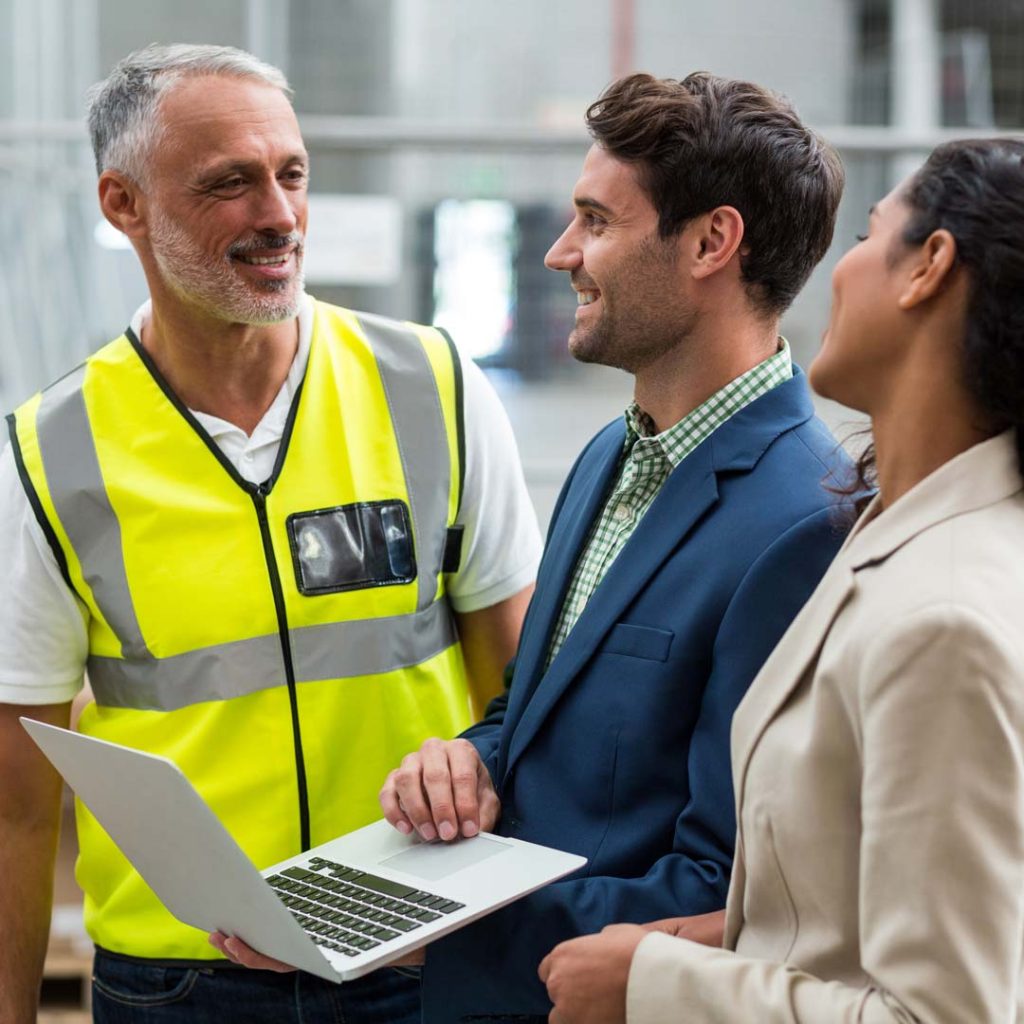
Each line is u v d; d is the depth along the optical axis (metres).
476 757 1.46
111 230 3.72
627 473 1.46
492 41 4.69
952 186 0.96
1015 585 0.90
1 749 1.76
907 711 0.87
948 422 0.98
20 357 3.68
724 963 1.00
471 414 1.84
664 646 1.31
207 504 1.71
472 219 3.59
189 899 1.27
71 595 1.73
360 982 1.71
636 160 1.35
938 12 4.95
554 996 1.11
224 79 1.62
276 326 1.73
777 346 1.42
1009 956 0.86
